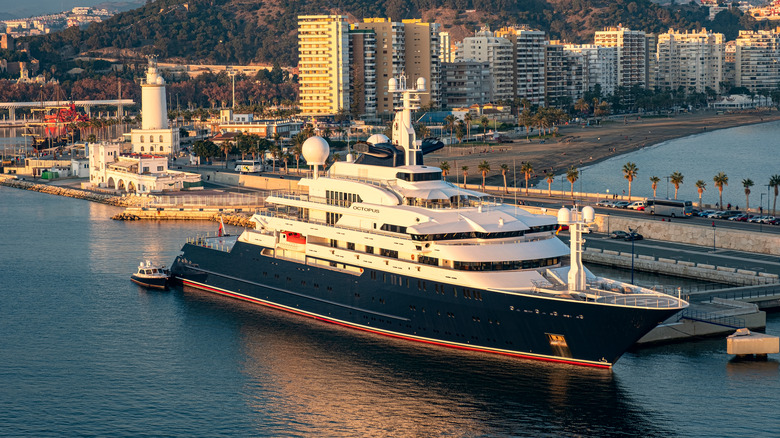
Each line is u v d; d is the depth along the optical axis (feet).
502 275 307.78
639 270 443.32
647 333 313.53
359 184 349.20
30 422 272.72
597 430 263.08
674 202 532.32
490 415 272.92
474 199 370.53
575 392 285.02
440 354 315.78
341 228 349.00
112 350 334.24
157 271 435.53
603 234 510.17
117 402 287.07
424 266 317.63
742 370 301.02
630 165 633.61
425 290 318.65
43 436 263.29
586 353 294.05
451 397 284.61
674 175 598.75
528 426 266.16
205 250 414.21
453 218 322.75
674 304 284.61
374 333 340.80
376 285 334.85
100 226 597.11
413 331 328.49
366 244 338.34
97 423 272.10
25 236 559.79
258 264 385.09
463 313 310.65
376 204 338.75
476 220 321.52
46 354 330.95
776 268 414.00
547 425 266.57
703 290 391.24
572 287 299.58
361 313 343.46
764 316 342.64
